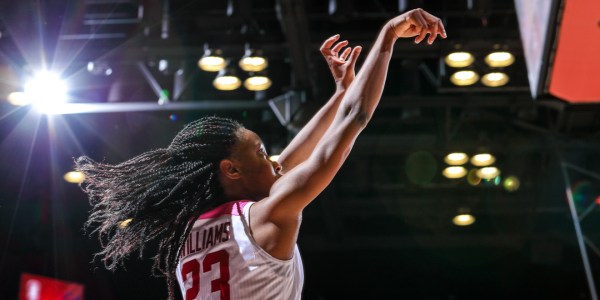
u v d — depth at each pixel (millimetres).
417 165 10172
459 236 11602
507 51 7812
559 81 5094
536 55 5105
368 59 2322
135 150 9375
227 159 2408
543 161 9875
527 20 5473
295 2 7371
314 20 8203
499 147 9391
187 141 2459
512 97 8586
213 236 2264
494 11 7766
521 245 11594
